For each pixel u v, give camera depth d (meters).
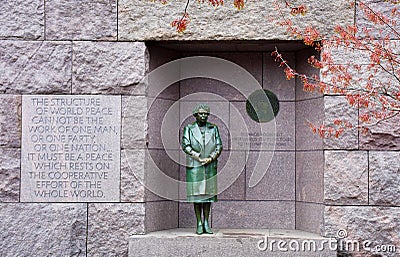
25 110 10.25
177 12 10.29
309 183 10.73
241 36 10.26
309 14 10.21
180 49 11.08
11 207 10.16
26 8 10.34
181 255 9.88
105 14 10.31
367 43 9.25
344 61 10.10
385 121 10.01
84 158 10.22
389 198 10.01
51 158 10.21
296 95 11.25
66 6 10.32
